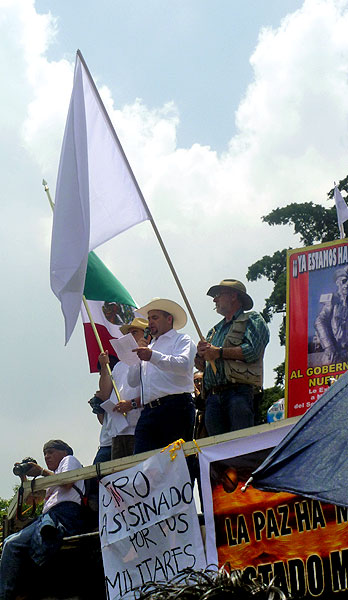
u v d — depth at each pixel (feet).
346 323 26.53
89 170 29.66
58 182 27.89
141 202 29.30
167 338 27.99
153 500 23.80
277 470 16.43
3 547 25.77
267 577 21.16
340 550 20.42
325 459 16.20
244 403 26.08
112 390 30.81
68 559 25.62
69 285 26.45
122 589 23.56
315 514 20.93
